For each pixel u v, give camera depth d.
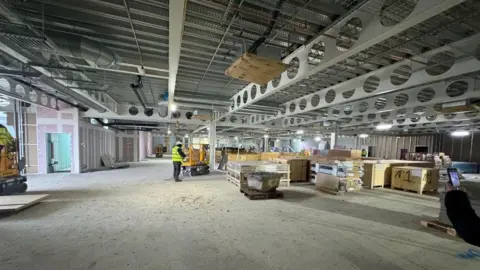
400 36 3.21
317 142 26.61
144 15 2.81
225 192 5.80
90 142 10.30
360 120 10.01
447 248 2.88
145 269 2.27
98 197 5.10
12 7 2.54
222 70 4.89
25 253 2.52
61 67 3.88
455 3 1.86
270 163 6.90
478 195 3.48
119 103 9.25
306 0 2.58
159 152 20.94
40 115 8.55
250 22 2.99
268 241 2.96
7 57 4.09
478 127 12.08
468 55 3.12
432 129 13.91
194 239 2.97
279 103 7.89
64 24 3.07
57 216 3.76
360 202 5.12
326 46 3.25
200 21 3.00
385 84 4.27
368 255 2.67
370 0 2.32
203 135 29.05
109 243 2.81
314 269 2.34
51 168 9.09
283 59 4.10
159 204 4.60
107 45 3.73
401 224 3.73
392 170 6.95
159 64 4.34
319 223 3.69
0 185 4.78
